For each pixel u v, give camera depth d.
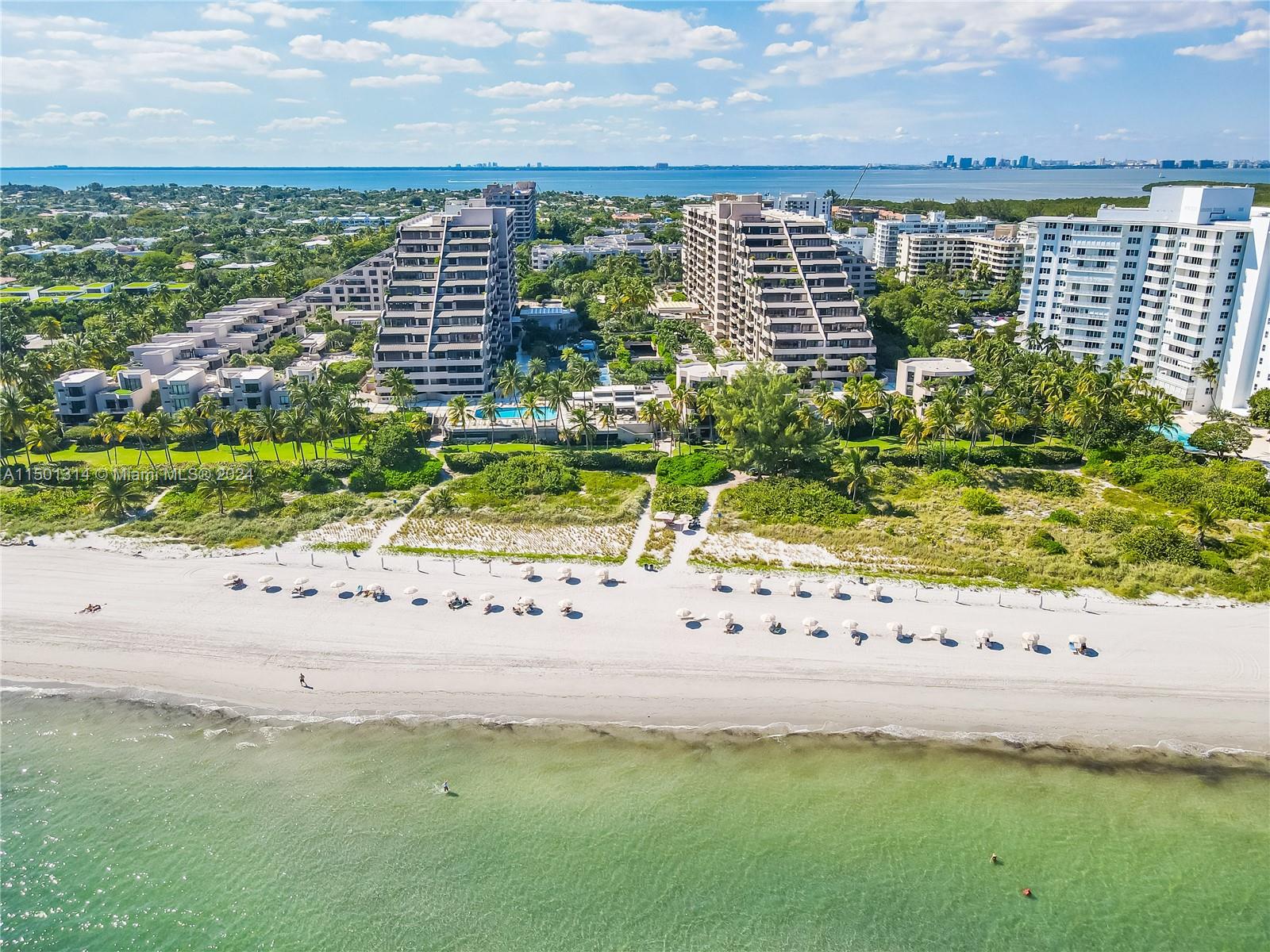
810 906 56.97
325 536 108.94
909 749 70.75
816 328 171.38
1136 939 54.84
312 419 130.50
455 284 170.25
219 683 79.75
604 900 57.41
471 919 56.25
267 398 160.88
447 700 77.12
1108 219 165.75
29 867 60.59
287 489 125.31
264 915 56.78
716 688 78.00
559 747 71.31
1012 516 113.38
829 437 133.88
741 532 109.75
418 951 54.19
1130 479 124.00
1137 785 66.88
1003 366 153.88
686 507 115.69
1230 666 79.44
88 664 82.56
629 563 101.19
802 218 195.25
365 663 82.06
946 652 82.38
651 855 60.88
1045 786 66.88
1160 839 62.16
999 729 72.69
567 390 139.00
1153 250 161.12
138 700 77.81
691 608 90.44
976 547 104.19
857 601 91.50
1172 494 117.06
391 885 58.75
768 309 175.12
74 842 62.66
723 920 56.00
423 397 166.62
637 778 67.88
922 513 115.19
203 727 74.19
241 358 185.50
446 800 65.94
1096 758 69.50
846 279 182.50
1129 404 137.12
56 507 117.75
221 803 66.00
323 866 60.31
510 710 75.69
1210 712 73.94
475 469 133.25
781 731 72.81
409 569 99.75
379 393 162.50
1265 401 141.50
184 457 140.00
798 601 91.88
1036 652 82.06
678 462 131.25
